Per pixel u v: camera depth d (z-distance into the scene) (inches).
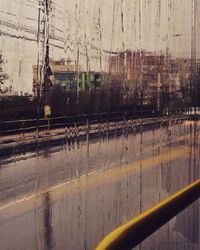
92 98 210.7
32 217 143.6
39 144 172.9
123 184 210.2
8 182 158.2
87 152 198.2
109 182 199.6
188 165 337.7
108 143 219.1
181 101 351.9
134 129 256.5
